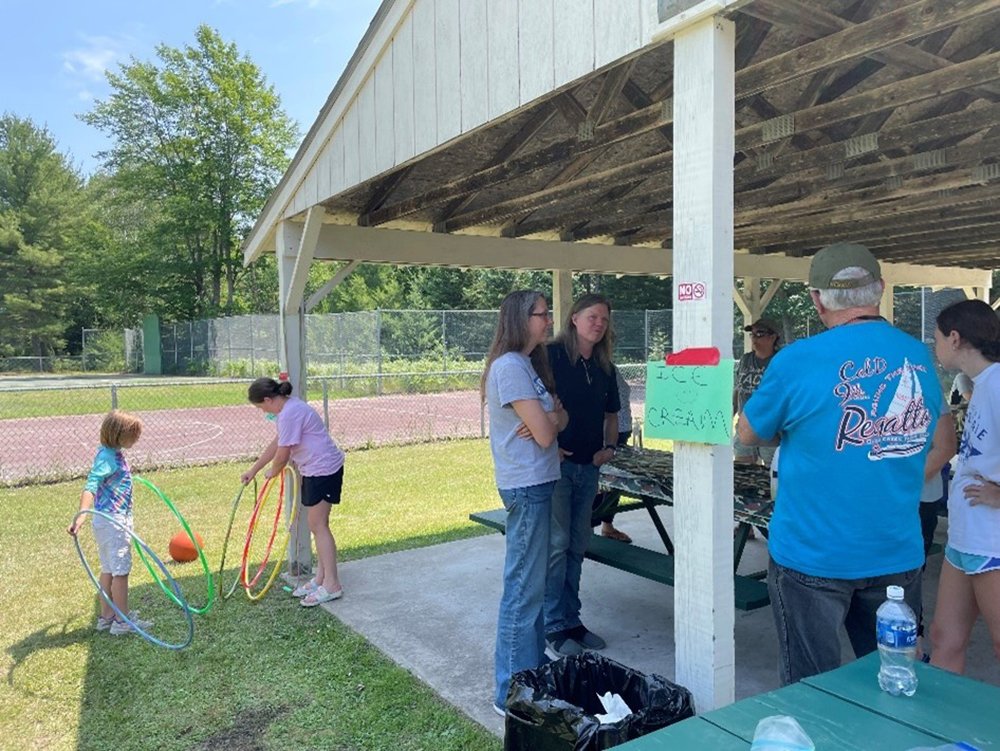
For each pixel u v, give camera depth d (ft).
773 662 11.43
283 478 16.47
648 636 12.48
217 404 63.46
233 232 110.32
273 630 13.26
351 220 18.66
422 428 43.34
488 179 13.82
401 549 18.44
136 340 115.75
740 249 27.40
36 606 14.98
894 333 6.17
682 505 6.92
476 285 112.68
